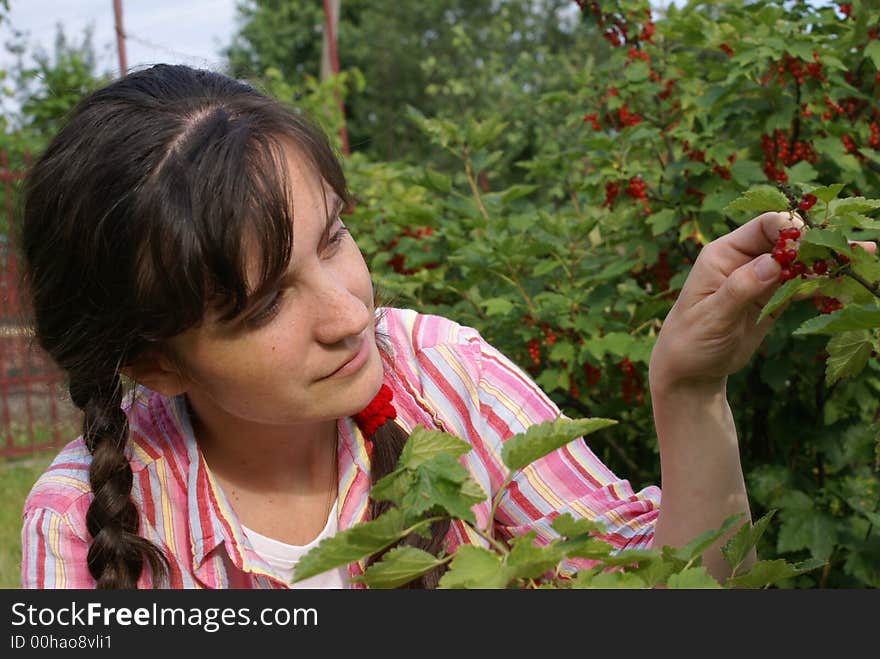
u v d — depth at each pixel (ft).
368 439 4.20
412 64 73.77
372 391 3.66
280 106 3.60
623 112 10.70
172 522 4.08
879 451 3.98
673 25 9.84
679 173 8.77
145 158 3.39
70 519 4.03
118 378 3.97
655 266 9.57
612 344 8.64
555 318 9.44
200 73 3.75
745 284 3.35
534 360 9.49
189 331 3.46
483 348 4.79
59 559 3.99
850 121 9.45
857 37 8.96
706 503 3.65
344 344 3.51
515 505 4.56
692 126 9.73
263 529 4.17
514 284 9.75
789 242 3.33
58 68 40.47
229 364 3.48
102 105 3.60
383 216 12.05
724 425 3.67
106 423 3.90
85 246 3.54
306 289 3.44
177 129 3.43
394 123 73.72
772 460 9.45
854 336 3.74
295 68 81.05
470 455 4.42
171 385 3.88
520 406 4.63
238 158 3.30
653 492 4.43
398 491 2.77
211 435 4.18
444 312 10.18
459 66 62.39
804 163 8.16
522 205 11.51
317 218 3.45
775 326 8.32
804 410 9.09
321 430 4.17
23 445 24.36
